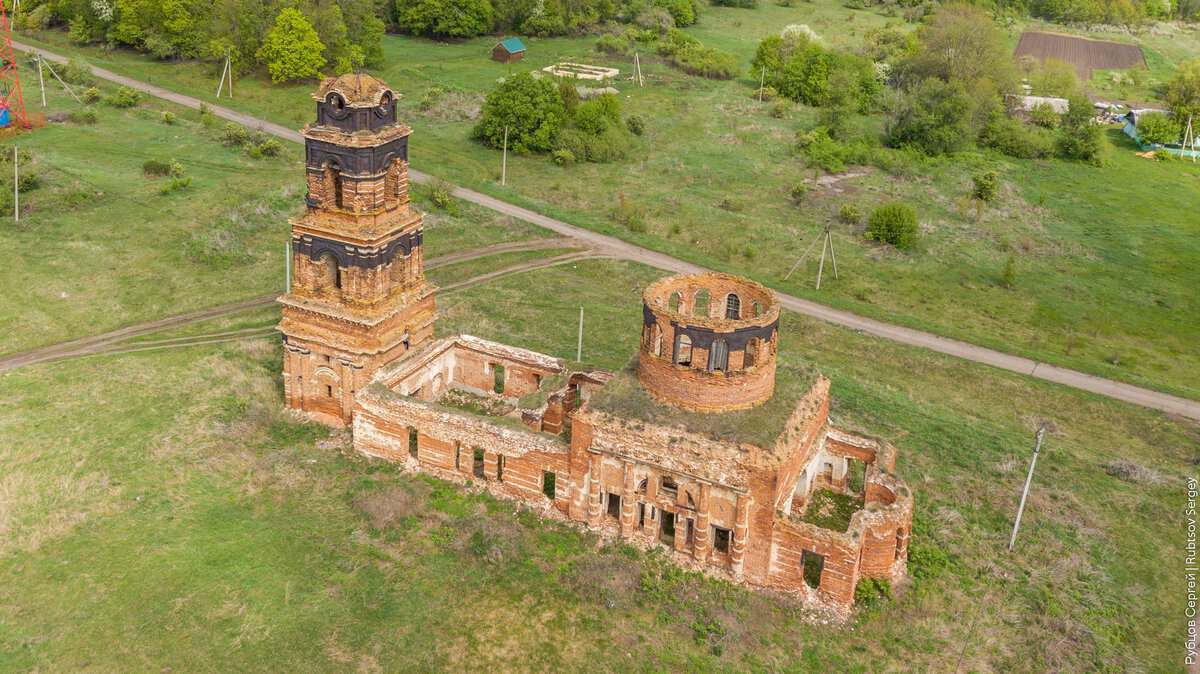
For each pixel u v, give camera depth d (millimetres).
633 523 46281
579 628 42656
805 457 46438
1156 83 167000
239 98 127875
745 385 44562
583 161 118188
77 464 51688
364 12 143250
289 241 86250
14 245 80250
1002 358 75875
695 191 111125
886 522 44094
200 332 70625
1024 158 131375
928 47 146625
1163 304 88938
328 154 49875
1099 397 69812
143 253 82125
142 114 116188
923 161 125312
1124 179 124062
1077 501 55312
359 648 41000
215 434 54750
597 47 163625
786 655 41875
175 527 47219
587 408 45500
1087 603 46844
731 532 43812
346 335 52750
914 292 88438
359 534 47031
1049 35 193000
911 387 70500
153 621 41844
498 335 72188
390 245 52156
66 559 45031
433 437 50188
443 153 116812
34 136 104250
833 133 130000
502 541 45938
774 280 88938
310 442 54250
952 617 44844
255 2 135250
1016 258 97438
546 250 92438
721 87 149000
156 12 137750
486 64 152375
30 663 39812
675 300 52156
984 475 57375
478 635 42000
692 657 41531
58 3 146250
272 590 43625
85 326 70562
